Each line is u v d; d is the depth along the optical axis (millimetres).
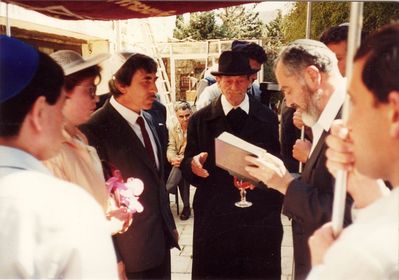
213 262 2328
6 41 1004
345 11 2314
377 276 789
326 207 1459
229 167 1770
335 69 1546
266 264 2299
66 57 1556
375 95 870
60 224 963
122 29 2918
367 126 896
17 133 1003
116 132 1868
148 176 1929
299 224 1646
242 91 2215
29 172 991
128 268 1896
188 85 3473
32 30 2449
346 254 834
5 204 949
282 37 2885
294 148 2000
